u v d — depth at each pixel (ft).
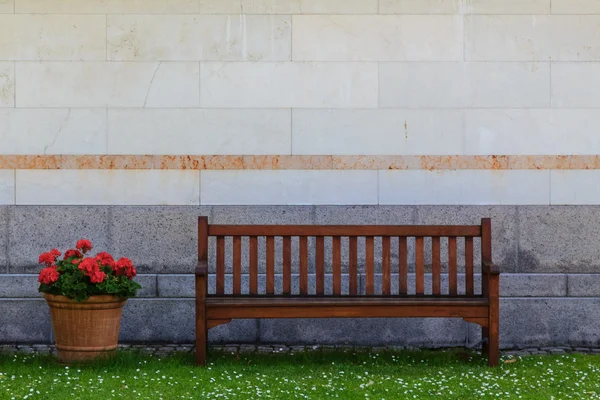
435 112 26.63
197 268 22.33
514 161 26.66
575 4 26.68
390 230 23.77
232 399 18.97
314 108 26.55
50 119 26.43
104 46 26.45
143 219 26.50
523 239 26.68
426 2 26.61
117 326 22.59
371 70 26.58
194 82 26.50
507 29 26.63
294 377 21.25
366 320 26.48
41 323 26.20
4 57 26.37
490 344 22.68
